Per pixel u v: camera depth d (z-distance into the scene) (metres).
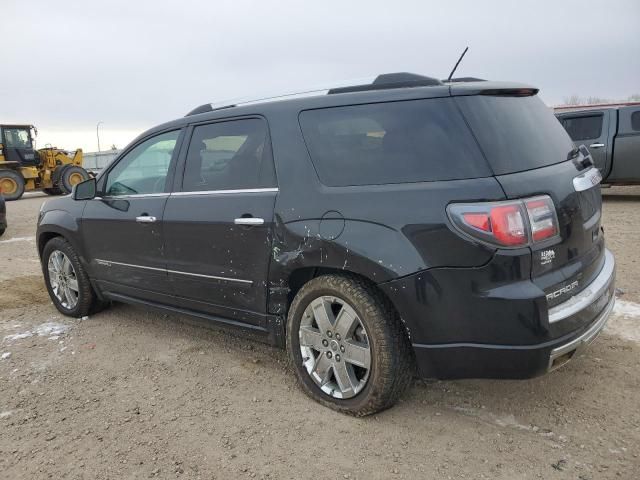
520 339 2.59
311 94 3.39
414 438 2.89
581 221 2.95
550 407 3.14
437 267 2.67
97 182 4.62
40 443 2.98
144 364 3.96
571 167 3.10
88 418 3.23
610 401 3.16
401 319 2.81
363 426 3.02
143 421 3.17
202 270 3.71
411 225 2.73
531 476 2.55
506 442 2.82
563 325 2.66
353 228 2.91
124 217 4.24
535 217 2.63
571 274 2.81
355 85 3.25
